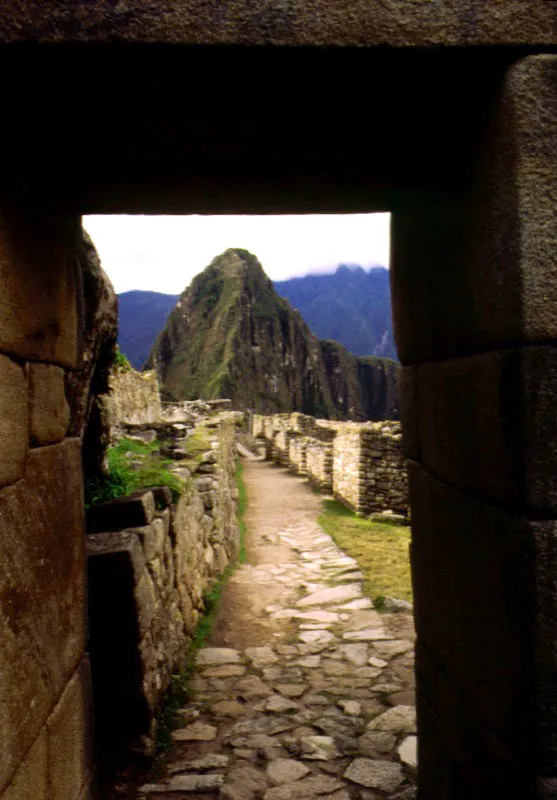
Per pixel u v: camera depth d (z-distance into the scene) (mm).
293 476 19578
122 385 12094
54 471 2311
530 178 1711
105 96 1824
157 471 5934
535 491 1744
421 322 2568
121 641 3746
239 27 1639
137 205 2619
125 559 3682
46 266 2236
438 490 2490
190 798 3479
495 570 1979
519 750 1855
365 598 7352
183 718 4469
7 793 1756
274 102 1884
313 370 153625
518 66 1720
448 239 2211
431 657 2684
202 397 117750
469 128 1971
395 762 3863
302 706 4680
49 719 2129
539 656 1766
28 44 1611
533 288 1709
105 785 3582
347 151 2150
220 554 8211
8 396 1869
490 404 1931
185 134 2025
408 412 2863
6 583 1791
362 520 12258
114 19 1617
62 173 2260
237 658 5625
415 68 1756
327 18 1656
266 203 2645
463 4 1689
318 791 3547
